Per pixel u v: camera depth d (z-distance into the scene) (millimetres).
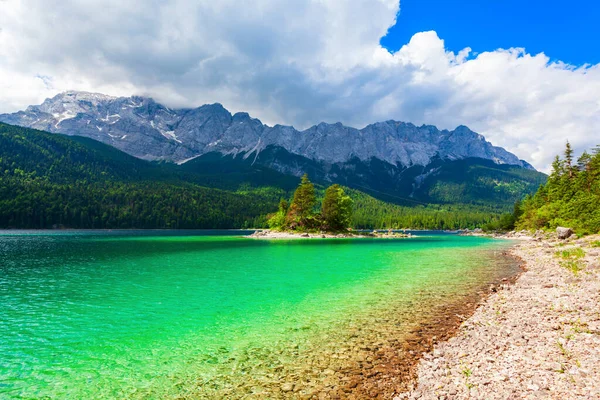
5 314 22016
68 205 183250
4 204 166125
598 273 28125
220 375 13383
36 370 14188
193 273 37500
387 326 18672
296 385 12289
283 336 17578
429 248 72562
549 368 11734
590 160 92750
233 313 21891
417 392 11102
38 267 42469
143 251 63500
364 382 12242
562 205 94000
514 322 17516
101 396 12070
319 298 25594
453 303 23328
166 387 12594
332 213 127625
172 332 18547
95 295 27141
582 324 16016
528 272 34750
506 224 161375
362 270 39375
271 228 136000
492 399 10000
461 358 13523
